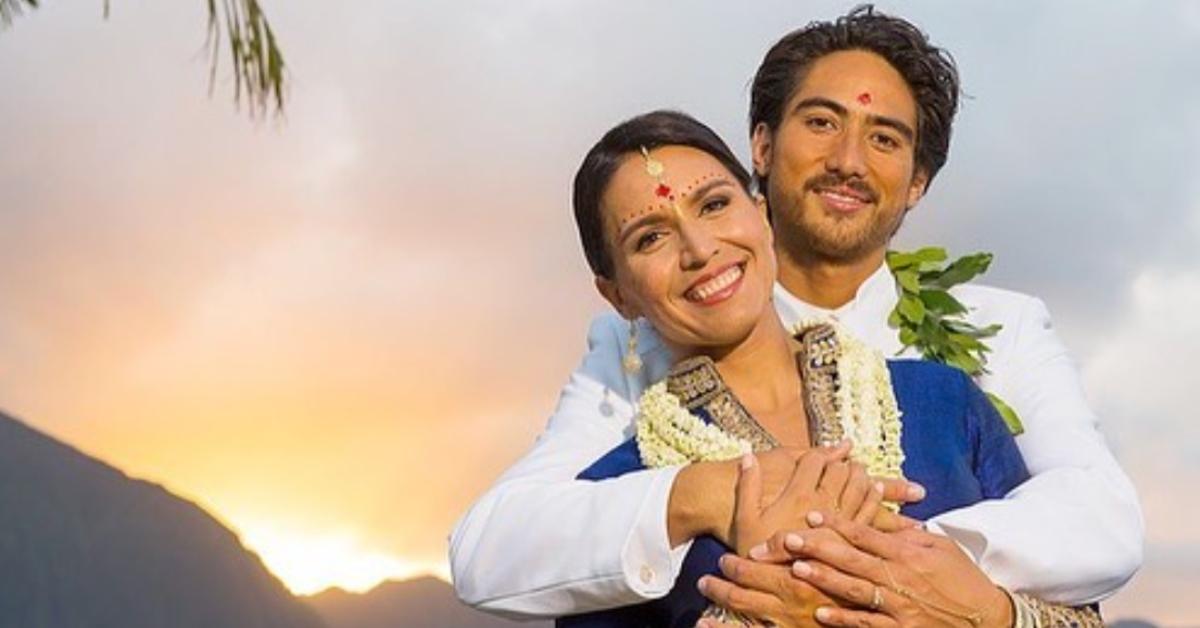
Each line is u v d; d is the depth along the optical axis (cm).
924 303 513
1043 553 412
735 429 428
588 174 437
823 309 518
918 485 419
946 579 400
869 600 396
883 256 522
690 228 424
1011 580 412
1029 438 476
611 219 431
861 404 428
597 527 419
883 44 516
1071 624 415
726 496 410
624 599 419
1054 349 507
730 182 429
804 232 512
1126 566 424
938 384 440
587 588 420
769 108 523
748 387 435
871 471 421
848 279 516
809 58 518
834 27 520
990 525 412
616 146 434
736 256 425
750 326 427
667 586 415
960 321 513
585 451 463
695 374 433
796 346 442
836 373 434
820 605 398
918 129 519
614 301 449
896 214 514
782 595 399
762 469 411
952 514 415
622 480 424
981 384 502
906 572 398
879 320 514
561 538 423
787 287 521
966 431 438
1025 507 420
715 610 407
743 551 404
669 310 428
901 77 518
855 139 509
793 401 433
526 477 454
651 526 414
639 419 439
